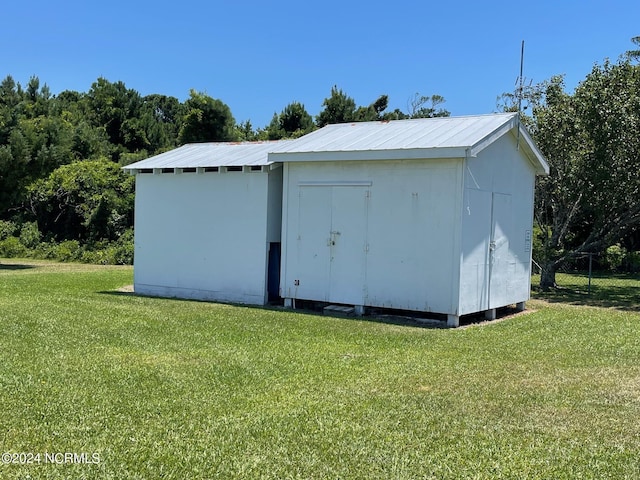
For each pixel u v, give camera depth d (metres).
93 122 38.09
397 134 11.28
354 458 3.96
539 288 17.14
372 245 10.45
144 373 5.92
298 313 10.57
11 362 6.18
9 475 3.59
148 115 39.22
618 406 5.19
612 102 15.01
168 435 4.29
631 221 16.09
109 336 7.75
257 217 11.93
